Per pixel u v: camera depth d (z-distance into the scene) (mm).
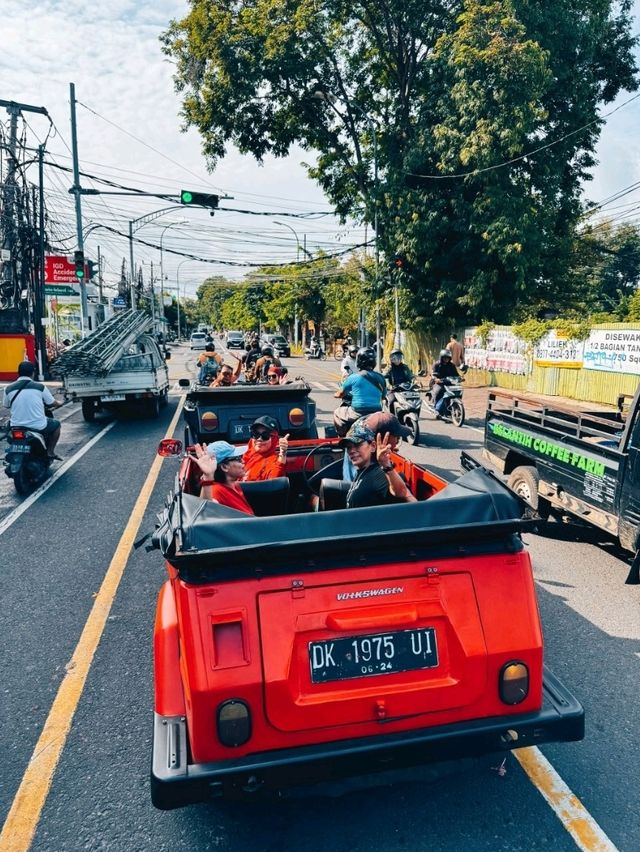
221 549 2570
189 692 2543
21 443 8891
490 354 23656
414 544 2818
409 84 24938
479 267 24062
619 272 46719
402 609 2754
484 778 3336
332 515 2812
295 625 2641
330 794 2717
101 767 3506
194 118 25359
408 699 2701
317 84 25328
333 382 25453
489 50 19984
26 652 4746
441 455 10906
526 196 22797
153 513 8023
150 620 5234
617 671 4312
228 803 3230
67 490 9195
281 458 4977
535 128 22469
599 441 6312
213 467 3754
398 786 3303
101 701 4121
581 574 6023
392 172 24094
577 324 18719
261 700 2553
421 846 2912
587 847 2881
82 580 6031
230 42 23250
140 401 15648
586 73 23828
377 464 3803
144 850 2939
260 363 13023
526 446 7172
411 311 26516
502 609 2854
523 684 2818
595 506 5871
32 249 24656
